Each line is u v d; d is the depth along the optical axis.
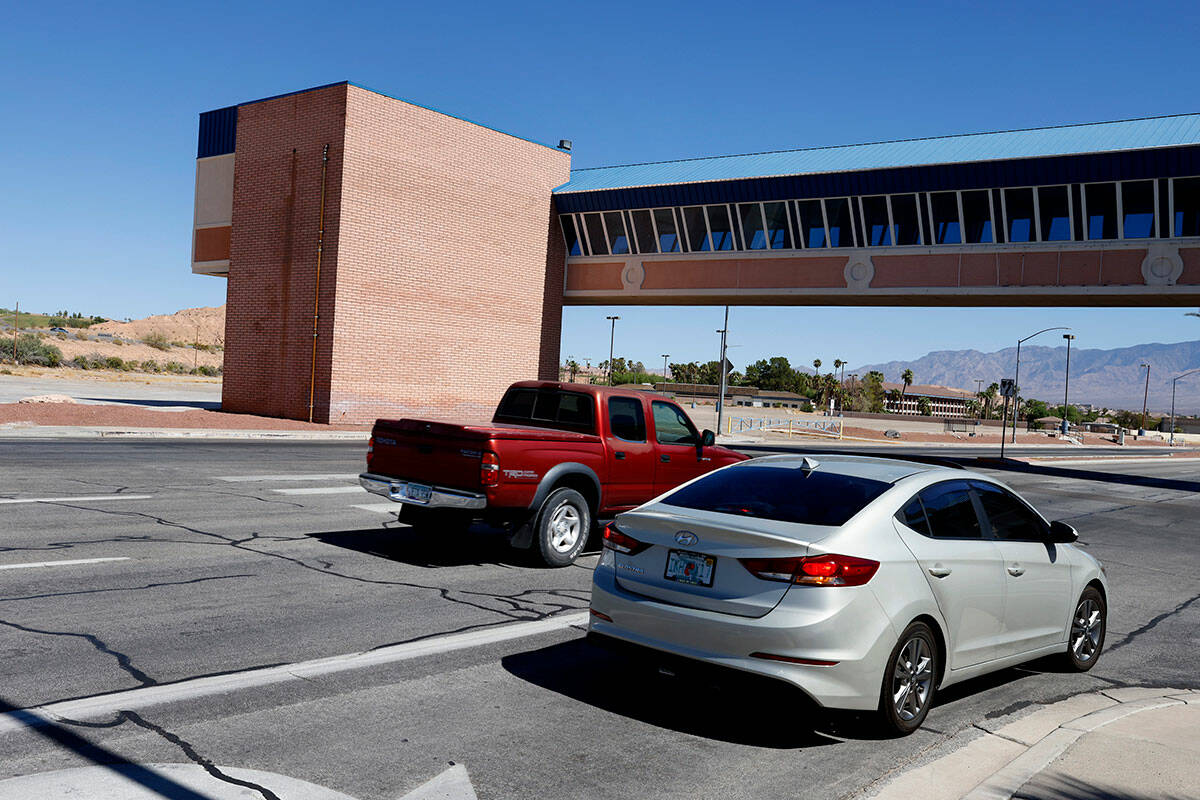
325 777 4.07
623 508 10.20
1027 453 52.66
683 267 33.69
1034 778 4.41
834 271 31.08
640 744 4.75
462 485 8.87
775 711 5.41
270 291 29.80
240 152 30.81
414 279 30.05
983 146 29.53
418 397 30.39
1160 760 4.71
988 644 5.72
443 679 5.59
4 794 3.65
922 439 64.94
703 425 52.22
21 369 65.69
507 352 33.34
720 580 4.95
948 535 5.54
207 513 11.24
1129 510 20.84
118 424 23.19
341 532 10.58
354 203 28.23
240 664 5.57
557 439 9.32
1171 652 7.58
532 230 34.16
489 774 4.23
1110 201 26.83
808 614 4.65
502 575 8.84
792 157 33.41
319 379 28.41
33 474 13.66
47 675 5.12
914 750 4.90
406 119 29.52
